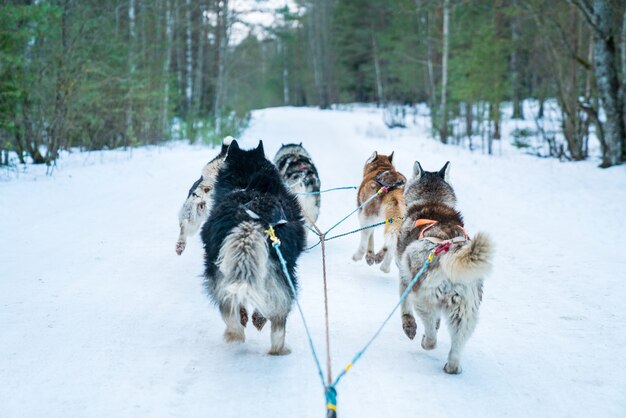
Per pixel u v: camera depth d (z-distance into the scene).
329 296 6.42
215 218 4.62
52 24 14.91
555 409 3.95
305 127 34.03
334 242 9.11
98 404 3.79
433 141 27.14
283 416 3.75
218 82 30.94
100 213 10.15
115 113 20.16
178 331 5.18
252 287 4.09
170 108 25.61
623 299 6.20
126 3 21.73
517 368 4.62
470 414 3.86
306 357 4.74
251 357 4.70
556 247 8.43
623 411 3.92
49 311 5.49
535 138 26.47
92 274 6.75
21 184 12.13
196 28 28.62
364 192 7.86
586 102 19.64
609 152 16.50
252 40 34.12
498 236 9.20
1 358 4.42
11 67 13.04
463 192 13.32
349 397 4.05
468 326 4.35
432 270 4.31
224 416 3.72
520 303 6.21
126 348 4.74
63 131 15.73
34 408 3.70
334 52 58.62
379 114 46.78
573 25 19.52
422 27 37.12
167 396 3.95
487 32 24.94
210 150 22.31
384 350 4.98
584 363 4.71
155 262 7.41
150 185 13.47
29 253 7.45
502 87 25.86
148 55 23.66
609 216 10.39
